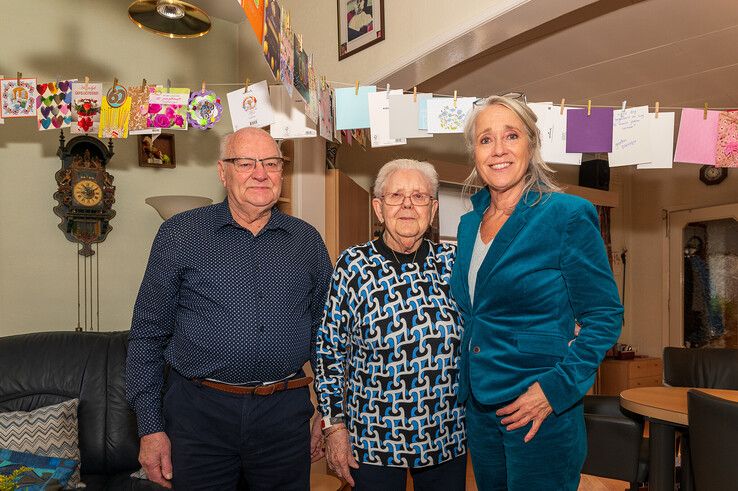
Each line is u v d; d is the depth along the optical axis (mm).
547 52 2980
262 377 1492
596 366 1167
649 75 3328
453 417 1429
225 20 3812
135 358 1536
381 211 1555
